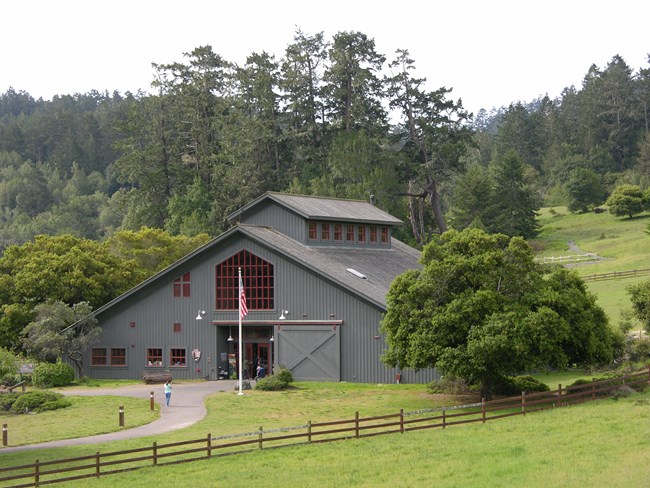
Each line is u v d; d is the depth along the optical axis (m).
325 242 66.31
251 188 118.19
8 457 35.22
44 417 46.81
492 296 43.41
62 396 52.56
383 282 61.97
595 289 86.19
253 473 29.59
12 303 69.44
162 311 64.62
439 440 33.38
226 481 28.61
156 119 128.38
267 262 61.31
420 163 120.00
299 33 125.69
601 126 192.25
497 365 43.09
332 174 114.06
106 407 49.25
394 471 28.77
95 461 33.53
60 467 32.75
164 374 62.53
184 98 126.38
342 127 122.00
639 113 189.12
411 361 44.41
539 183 184.00
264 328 62.62
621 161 186.38
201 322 63.38
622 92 192.62
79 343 63.84
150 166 127.31
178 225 111.25
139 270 75.94
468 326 43.38
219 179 121.25
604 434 32.16
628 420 34.56
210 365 62.94
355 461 30.58
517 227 137.62
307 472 29.38
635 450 29.33
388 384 56.06
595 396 41.34
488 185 139.12
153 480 29.36
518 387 48.69
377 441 34.09
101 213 182.25
